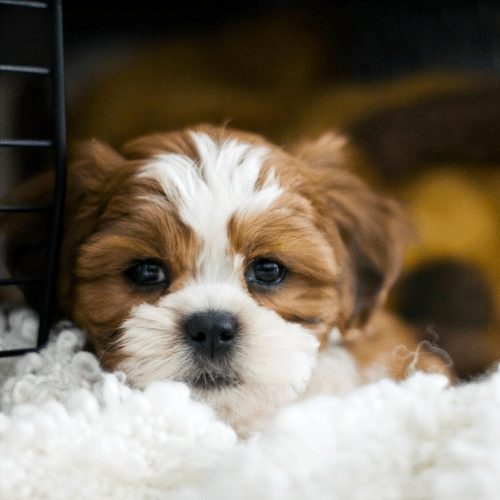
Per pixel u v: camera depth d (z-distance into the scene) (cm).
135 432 44
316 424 42
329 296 53
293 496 40
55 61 48
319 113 86
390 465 41
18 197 55
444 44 92
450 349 69
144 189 51
